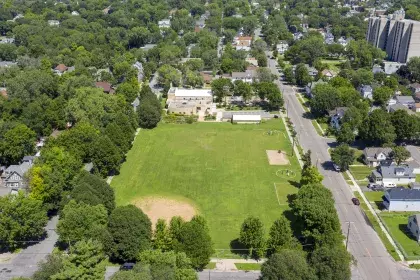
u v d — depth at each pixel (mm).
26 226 122938
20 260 119000
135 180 164000
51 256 109500
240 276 112625
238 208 145000
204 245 113062
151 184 161125
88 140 168625
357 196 152375
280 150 191000
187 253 111750
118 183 161875
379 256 121312
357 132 198625
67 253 120000
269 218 138875
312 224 118750
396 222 137250
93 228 116250
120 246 113812
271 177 166375
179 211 143375
